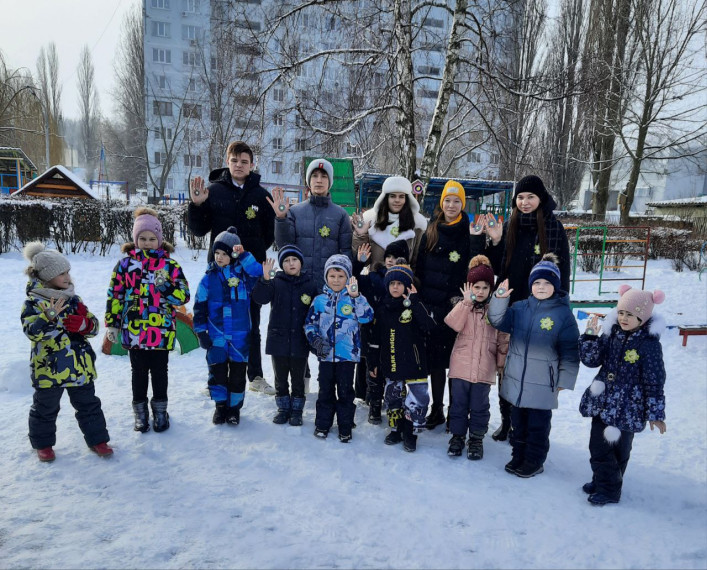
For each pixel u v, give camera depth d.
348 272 3.89
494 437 4.09
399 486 3.17
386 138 12.23
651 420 3.06
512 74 12.11
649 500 3.23
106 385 4.82
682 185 45.81
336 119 10.88
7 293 8.73
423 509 2.91
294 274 4.03
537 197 3.84
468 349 3.70
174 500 2.88
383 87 11.04
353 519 2.77
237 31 10.55
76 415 3.38
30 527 2.55
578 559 2.52
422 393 3.69
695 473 3.61
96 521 2.63
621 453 3.19
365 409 4.57
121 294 3.70
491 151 16.84
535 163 22.66
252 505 2.86
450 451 3.66
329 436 3.88
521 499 3.09
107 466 3.25
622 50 20.34
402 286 3.73
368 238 4.60
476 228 4.21
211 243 4.52
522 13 11.95
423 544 2.57
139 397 3.75
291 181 25.47
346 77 11.57
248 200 4.52
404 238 4.40
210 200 4.44
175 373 5.32
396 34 9.66
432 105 16.62
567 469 3.62
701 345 7.46
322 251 4.44
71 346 3.32
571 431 4.38
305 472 3.29
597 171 23.94
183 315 5.99
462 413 3.68
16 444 3.54
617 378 3.15
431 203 18.03
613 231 17.69
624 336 3.18
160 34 39.66
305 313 3.99
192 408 4.30
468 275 3.75
